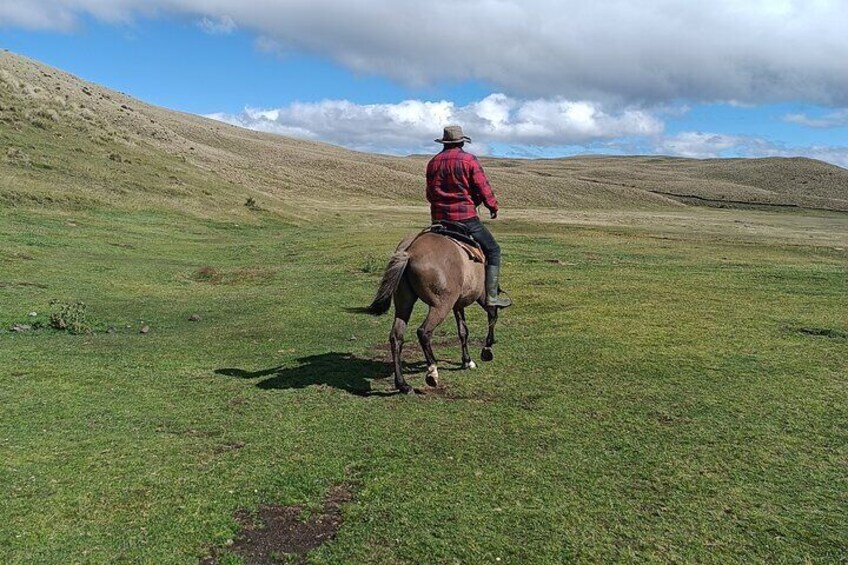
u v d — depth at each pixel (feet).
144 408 22.66
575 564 13.51
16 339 32.35
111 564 13.35
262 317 40.40
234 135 342.64
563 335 33.40
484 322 37.96
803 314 38.40
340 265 64.44
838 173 565.94
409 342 33.68
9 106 117.80
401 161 396.57
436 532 14.62
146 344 32.73
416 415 21.94
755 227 187.21
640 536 14.49
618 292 47.01
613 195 356.38
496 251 26.13
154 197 101.81
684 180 524.11
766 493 16.42
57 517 14.98
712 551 13.97
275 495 16.28
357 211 179.42
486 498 16.11
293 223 115.03
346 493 16.49
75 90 210.18
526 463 18.07
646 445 19.26
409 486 16.72
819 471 17.61
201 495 16.19
